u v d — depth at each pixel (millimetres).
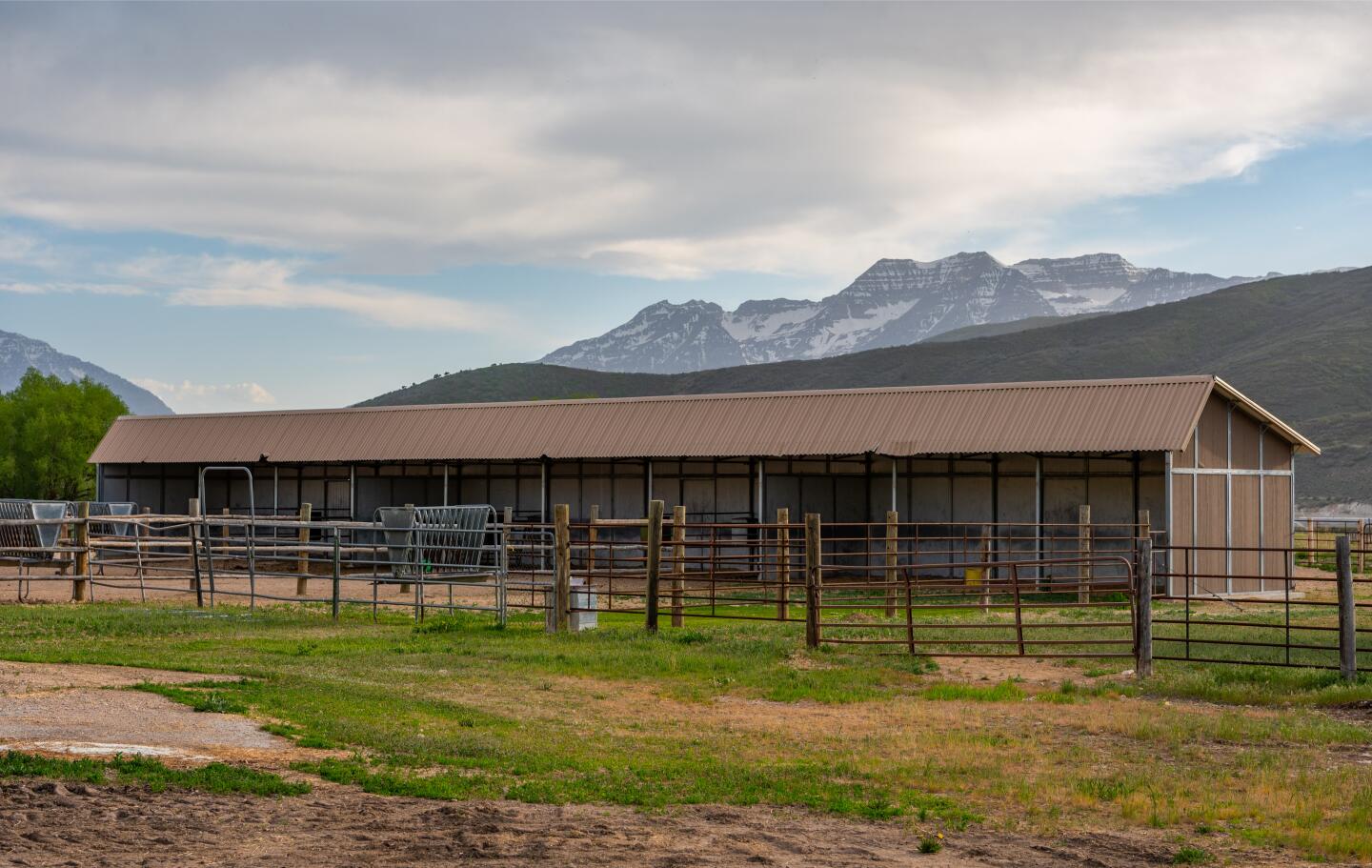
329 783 10164
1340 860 8945
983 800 10578
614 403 39562
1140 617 17281
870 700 15523
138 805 9125
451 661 17781
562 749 12117
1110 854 9016
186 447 44938
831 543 37406
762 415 36812
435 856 8297
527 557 37594
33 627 20125
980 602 27141
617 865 8227
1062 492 34000
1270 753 12508
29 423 75062
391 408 43250
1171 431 30297
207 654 17609
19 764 9812
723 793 10430
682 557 22062
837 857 8695
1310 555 41875
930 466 36562
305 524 23344
